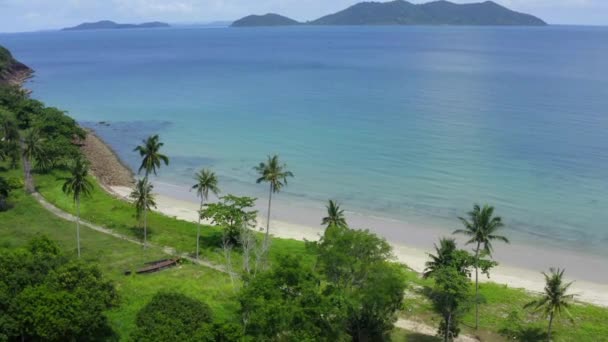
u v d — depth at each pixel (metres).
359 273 52.34
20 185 100.69
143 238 81.19
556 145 135.00
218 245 78.88
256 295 46.12
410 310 62.41
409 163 124.56
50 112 142.38
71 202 94.62
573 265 79.06
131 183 114.50
